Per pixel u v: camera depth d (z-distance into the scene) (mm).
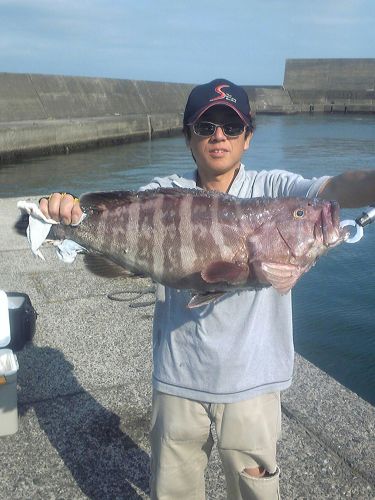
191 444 2693
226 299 2527
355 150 33125
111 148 35781
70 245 2602
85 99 39156
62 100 36781
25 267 6922
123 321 5539
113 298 6055
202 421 2643
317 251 2418
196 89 2654
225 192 2771
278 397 2666
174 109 50312
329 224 2389
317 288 10062
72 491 3377
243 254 2449
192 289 2533
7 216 9000
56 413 4102
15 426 3855
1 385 3750
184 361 2604
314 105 71000
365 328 8469
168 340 2660
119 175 26219
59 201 2445
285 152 32344
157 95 48750
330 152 32250
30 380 4508
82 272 6820
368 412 4055
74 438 3834
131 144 38562
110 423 3990
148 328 5395
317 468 3502
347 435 3799
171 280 2553
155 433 2748
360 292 9883
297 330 8438
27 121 32625
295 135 42562
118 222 2564
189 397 2592
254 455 2539
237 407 2518
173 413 2654
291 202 2455
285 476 3436
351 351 7809
